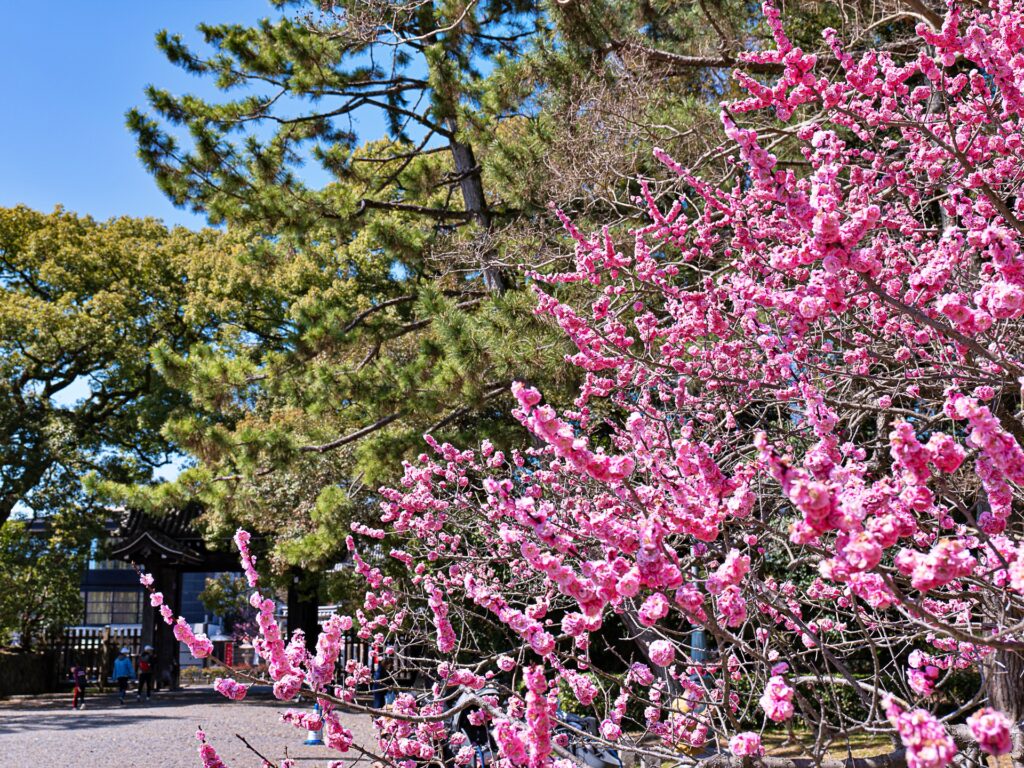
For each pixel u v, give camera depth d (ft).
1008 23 10.29
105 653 76.79
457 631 21.29
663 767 10.40
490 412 37.63
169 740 34.88
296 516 42.88
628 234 23.38
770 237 15.11
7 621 69.15
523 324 26.53
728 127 7.63
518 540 6.26
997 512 6.79
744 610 7.43
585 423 17.22
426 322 40.91
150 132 36.27
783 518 13.46
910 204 15.51
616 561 6.15
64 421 74.79
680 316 15.14
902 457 5.38
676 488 6.75
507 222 38.11
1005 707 14.44
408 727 10.48
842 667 8.03
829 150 12.42
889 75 11.71
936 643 10.69
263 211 37.09
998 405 10.05
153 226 88.12
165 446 79.82
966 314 6.82
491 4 38.70
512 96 32.83
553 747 8.64
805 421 13.34
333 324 37.35
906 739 4.22
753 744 7.26
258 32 39.73
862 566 4.81
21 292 82.89
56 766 29.17
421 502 17.83
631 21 28.60
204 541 67.36
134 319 81.00
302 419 37.65
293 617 57.31
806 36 27.96
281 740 33.71
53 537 73.67
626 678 11.12
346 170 42.45
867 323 13.56
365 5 34.65
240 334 74.64
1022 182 13.70
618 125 25.54
